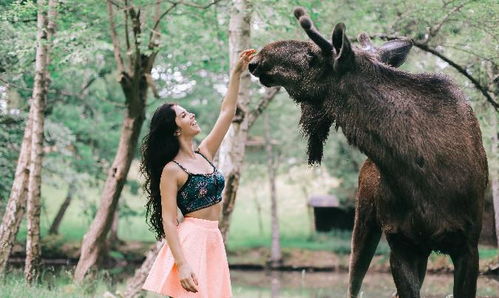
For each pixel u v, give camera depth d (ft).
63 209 83.51
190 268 14.15
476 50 33.01
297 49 16.47
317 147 17.13
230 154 31.76
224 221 31.76
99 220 40.19
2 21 35.04
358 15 37.73
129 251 81.00
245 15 31.19
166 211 14.57
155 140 15.26
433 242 16.14
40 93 34.01
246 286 59.93
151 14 40.68
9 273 36.09
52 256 77.77
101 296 30.73
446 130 15.80
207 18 41.78
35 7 31.91
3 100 43.80
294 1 33.76
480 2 30.68
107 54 48.75
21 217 34.76
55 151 62.13
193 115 15.58
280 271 78.43
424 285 50.98
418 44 31.68
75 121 65.72
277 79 16.53
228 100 16.88
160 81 48.44
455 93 16.47
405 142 15.62
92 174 70.08
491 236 65.05
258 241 91.04
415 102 15.93
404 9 35.01
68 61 38.96
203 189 14.89
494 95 35.04
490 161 43.65
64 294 28.71
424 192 15.70
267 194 119.34
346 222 94.07
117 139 69.46
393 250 17.02
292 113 81.35
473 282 16.12
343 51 15.48
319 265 79.15
